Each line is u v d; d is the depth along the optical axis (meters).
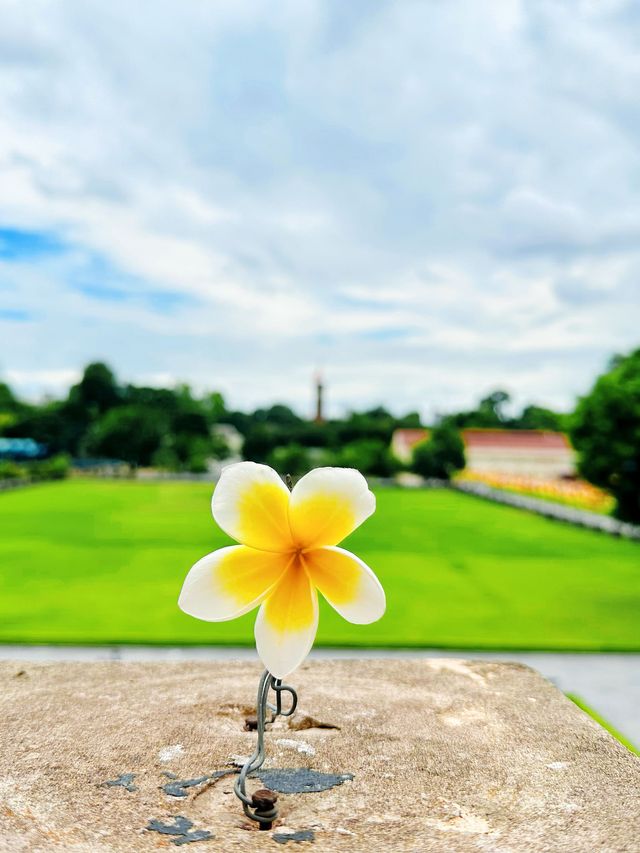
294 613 0.24
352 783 0.28
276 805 0.26
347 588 0.23
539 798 0.27
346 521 0.23
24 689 0.38
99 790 0.27
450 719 0.34
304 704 0.36
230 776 0.28
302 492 0.23
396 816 0.25
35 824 0.24
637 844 0.24
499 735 0.32
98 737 0.31
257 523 0.23
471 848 0.23
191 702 0.36
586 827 0.25
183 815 0.25
